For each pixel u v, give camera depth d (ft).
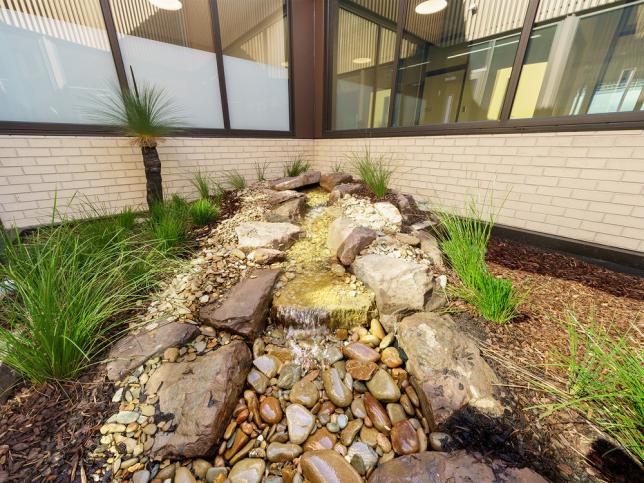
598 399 3.53
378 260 6.50
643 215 6.54
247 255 7.15
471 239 6.44
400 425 3.95
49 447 3.28
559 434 3.32
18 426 3.42
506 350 4.44
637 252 6.70
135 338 4.68
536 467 3.06
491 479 2.97
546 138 7.68
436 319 5.05
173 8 9.67
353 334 5.54
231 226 8.45
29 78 7.89
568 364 4.01
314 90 14.37
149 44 9.54
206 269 6.56
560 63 7.55
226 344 4.93
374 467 3.59
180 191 11.17
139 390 3.99
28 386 3.85
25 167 7.98
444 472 3.12
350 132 13.21
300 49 13.25
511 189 8.59
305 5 12.83
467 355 4.32
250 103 12.55
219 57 11.01
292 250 7.74
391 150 11.75
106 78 8.98
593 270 6.81
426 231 8.39
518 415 3.55
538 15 7.55
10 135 7.68
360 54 12.46
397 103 11.66
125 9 8.85
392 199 9.95
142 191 10.19
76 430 3.47
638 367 3.35
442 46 10.01
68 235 5.63
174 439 3.50
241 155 12.57
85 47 8.46
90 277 5.11
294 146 14.32
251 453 3.78
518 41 8.03
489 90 9.11
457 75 9.86
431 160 10.46
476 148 9.16
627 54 6.69
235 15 11.07
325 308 5.52
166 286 5.99
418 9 10.21
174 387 3.98
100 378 4.05
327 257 7.45
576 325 4.80
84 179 8.98
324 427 4.12
